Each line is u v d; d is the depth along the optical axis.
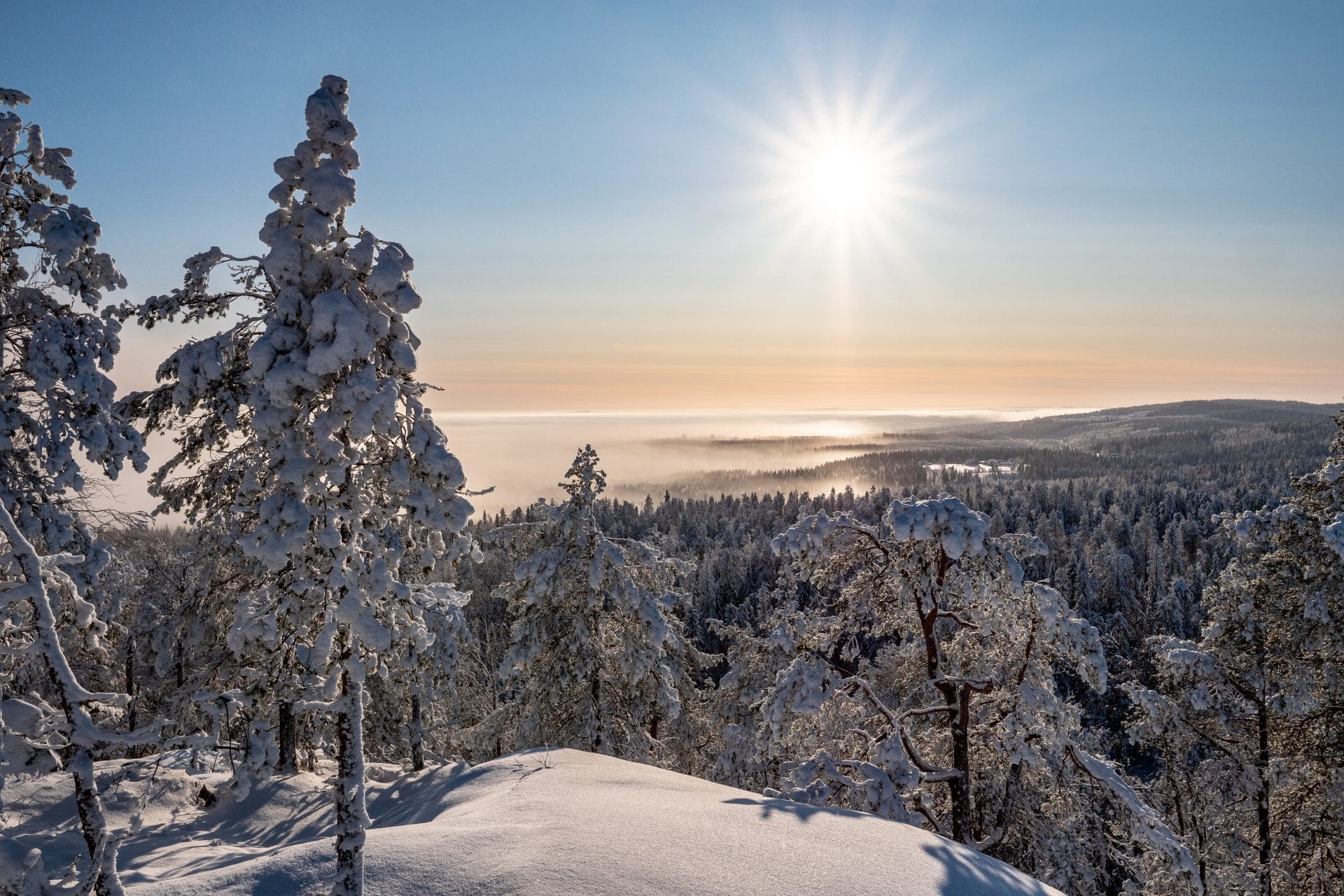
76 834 13.38
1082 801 13.27
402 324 7.81
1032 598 12.54
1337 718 16.00
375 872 7.95
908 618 14.20
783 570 14.77
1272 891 16.89
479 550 8.68
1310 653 16.34
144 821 14.34
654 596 20.03
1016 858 13.81
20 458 9.55
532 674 19.05
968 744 13.80
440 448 7.99
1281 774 16.95
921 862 8.28
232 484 8.22
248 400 7.50
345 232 7.65
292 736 17.34
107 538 13.02
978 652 14.05
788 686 13.22
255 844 13.70
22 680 10.43
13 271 9.27
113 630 15.34
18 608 9.00
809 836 8.79
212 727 8.12
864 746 14.03
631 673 18.14
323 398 7.76
